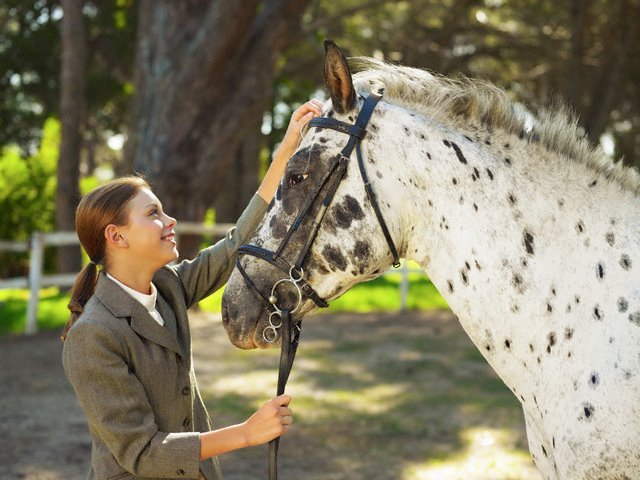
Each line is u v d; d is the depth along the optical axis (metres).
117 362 2.19
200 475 2.38
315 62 22.94
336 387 7.57
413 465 5.27
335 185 2.40
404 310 13.60
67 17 14.20
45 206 17.08
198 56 11.91
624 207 2.40
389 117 2.49
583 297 2.31
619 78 20.75
